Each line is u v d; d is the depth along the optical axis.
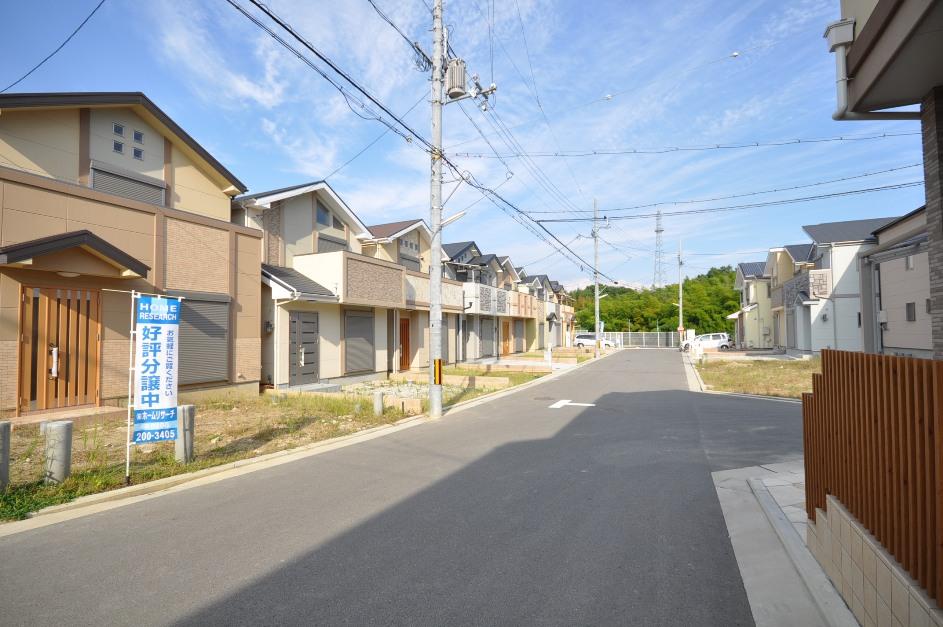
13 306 8.70
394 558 4.20
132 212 10.61
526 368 24.34
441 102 12.09
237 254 13.11
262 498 5.77
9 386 8.65
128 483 6.07
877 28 3.91
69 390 9.53
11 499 5.31
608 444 8.63
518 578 3.88
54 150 10.45
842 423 3.68
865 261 20.62
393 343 20.38
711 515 5.29
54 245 8.57
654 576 3.94
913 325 17.89
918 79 4.18
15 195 8.68
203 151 13.29
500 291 30.84
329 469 7.04
